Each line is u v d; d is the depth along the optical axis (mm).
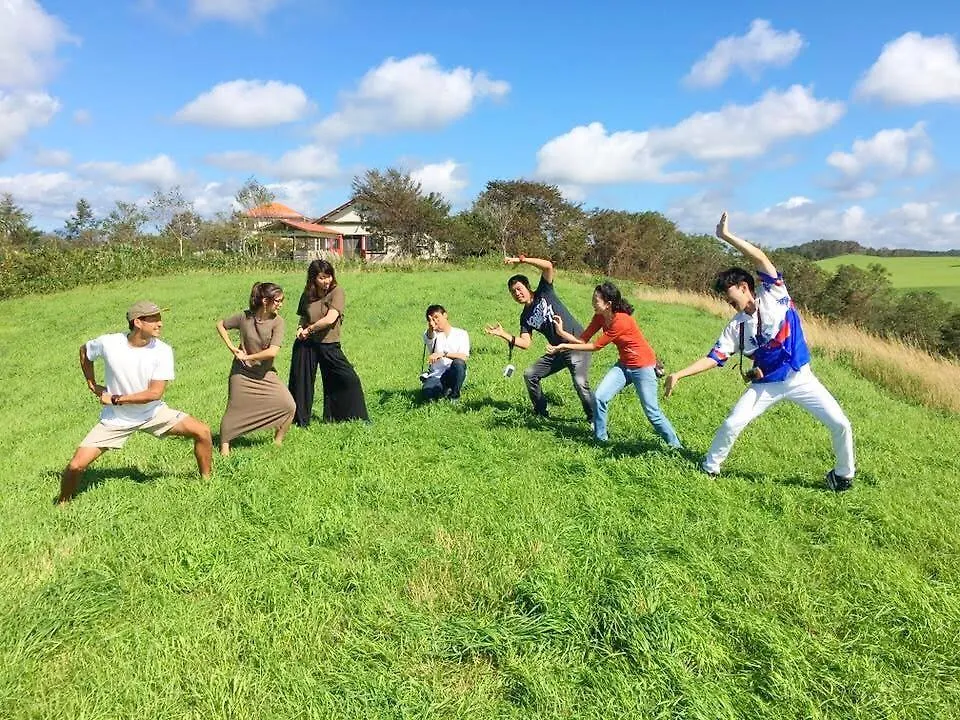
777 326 5426
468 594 4004
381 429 7418
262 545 4586
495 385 9844
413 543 4621
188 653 3441
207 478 5902
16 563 4395
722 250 54562
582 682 3295
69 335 17000
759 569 4266
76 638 3594
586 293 25797
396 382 10570
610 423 7832
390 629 3674
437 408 8438
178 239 44250
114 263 29953
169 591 4023
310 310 7605
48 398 10523
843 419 5441
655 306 23578
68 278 27266
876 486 5750
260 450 6715
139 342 5457
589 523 4922
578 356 7484
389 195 55438
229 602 3926
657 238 54125
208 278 29656
